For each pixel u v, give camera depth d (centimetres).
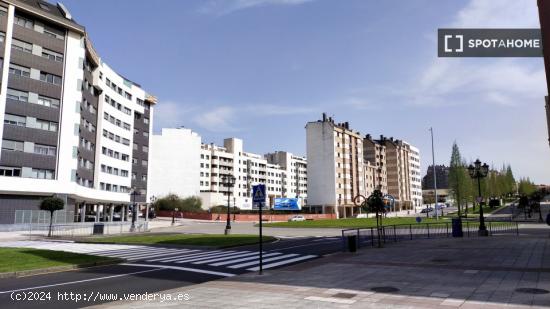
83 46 5216
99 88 6034
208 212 9769
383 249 2033
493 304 820
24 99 4597
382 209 2267
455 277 1150
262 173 14938
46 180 4628
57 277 1312
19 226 4300
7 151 4419
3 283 1201
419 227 3528
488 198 12244
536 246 1948
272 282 1131
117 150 6831
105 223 5234
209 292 999
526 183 14125
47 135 4744
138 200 7612
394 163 14100
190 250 2209
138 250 2231
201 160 12850
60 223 4725
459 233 2752
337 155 10306
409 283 1076
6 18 4481
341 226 4594
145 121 8056
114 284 1176
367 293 958
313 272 1309
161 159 11244
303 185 17138
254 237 2956
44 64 4788
